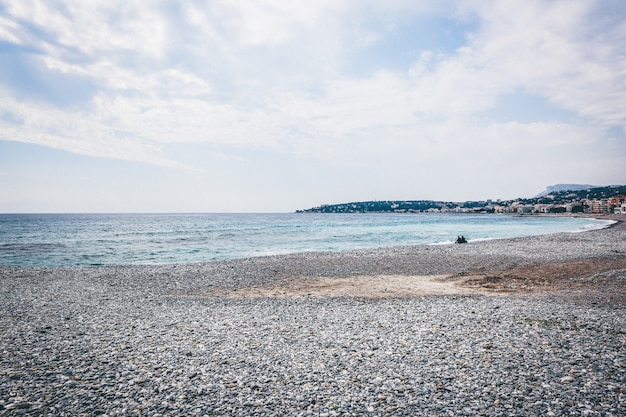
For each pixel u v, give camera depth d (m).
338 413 5.80
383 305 13.44
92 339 9.76
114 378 7.25
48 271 24.02
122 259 33.25
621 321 10.19
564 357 7.78
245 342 9.38
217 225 107.38
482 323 10.42
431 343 8.93
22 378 7.27
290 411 5.89
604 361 7.50
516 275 20.42
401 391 6.50
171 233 69.62
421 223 118.56
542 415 5.57
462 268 23.94
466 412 5.73
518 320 10.56
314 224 114.06
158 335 10.09
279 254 33.53
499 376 6.96
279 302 14.52
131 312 13.02
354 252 33.19
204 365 7.86
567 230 71.19
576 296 14.13
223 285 19.23
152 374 7.41
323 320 11.47
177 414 5.87
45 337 9.97
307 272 23.06
